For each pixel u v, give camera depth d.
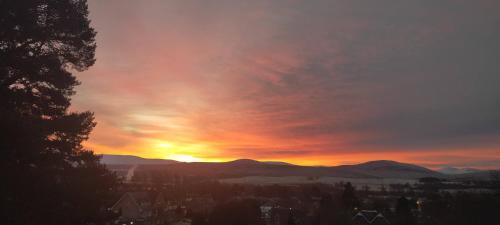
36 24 15.38
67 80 16.55
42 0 15.91
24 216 12.97
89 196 15.45
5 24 14.47
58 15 16.27
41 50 16.17
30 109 15.62
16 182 12.84
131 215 64.81
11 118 12.68
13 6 14.67
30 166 13.91
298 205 102.75
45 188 13.76
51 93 16.14
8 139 12.35
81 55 17.28
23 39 15.12
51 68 15.90
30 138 13.09
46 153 14.86
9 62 14.50
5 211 12.44
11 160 12.94
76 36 16.81
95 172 16.62
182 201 109.88
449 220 61.69
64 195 14.55
